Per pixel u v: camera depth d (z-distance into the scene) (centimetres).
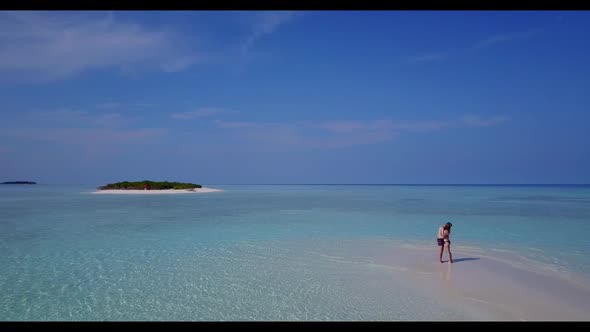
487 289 1032
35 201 5147
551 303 919
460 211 3609
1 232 2111
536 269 1255
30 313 864
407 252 1554
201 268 1282
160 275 1191
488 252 1552
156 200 5531
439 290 1024
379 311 876
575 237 1945
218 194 8338
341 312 870
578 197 6812
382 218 2944
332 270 1249
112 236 1973
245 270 1253
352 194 8788
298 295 990
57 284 1091
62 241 1822
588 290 1025
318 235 2025
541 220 2755
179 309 892
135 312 874
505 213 3388
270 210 3753
